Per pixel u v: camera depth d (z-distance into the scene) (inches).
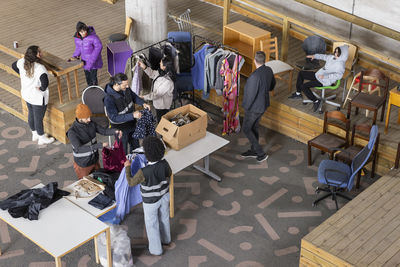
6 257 240.8
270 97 331.3
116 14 446.3
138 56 315.6
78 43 318.7
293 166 303.6
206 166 292.2
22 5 452.4
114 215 247.0
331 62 305.9
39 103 302.0
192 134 267.7
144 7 351.3
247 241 251.6
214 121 344.5
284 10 420.2
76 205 230.8
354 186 286.4
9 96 360.8
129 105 271.0
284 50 362.6
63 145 321.1
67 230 217.3
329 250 219.0
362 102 290.4
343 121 287.0
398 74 331.3
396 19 357.4
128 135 284.0
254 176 295.4
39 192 229.5
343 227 232.2
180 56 325.1
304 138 322.7
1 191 282.7
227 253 244.7
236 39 367.2
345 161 280.7
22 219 222.5
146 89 319.6
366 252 218.4
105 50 391.2
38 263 237.8
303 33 369.4
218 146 269.9
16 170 298.8
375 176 294.4
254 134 306.5
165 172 222.5
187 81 327.9
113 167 246.1
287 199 278.7
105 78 356.8
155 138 219.3
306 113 315.3
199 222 262.8
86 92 297.3
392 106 321.4
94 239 235.9
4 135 329.1
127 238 235.6
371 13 369.7
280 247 248.4
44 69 294.2
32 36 395.9
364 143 291.1
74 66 312.7
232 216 267.0
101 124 302.7
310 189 285.6
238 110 327.6
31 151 314.8
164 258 241.4
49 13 439.2
